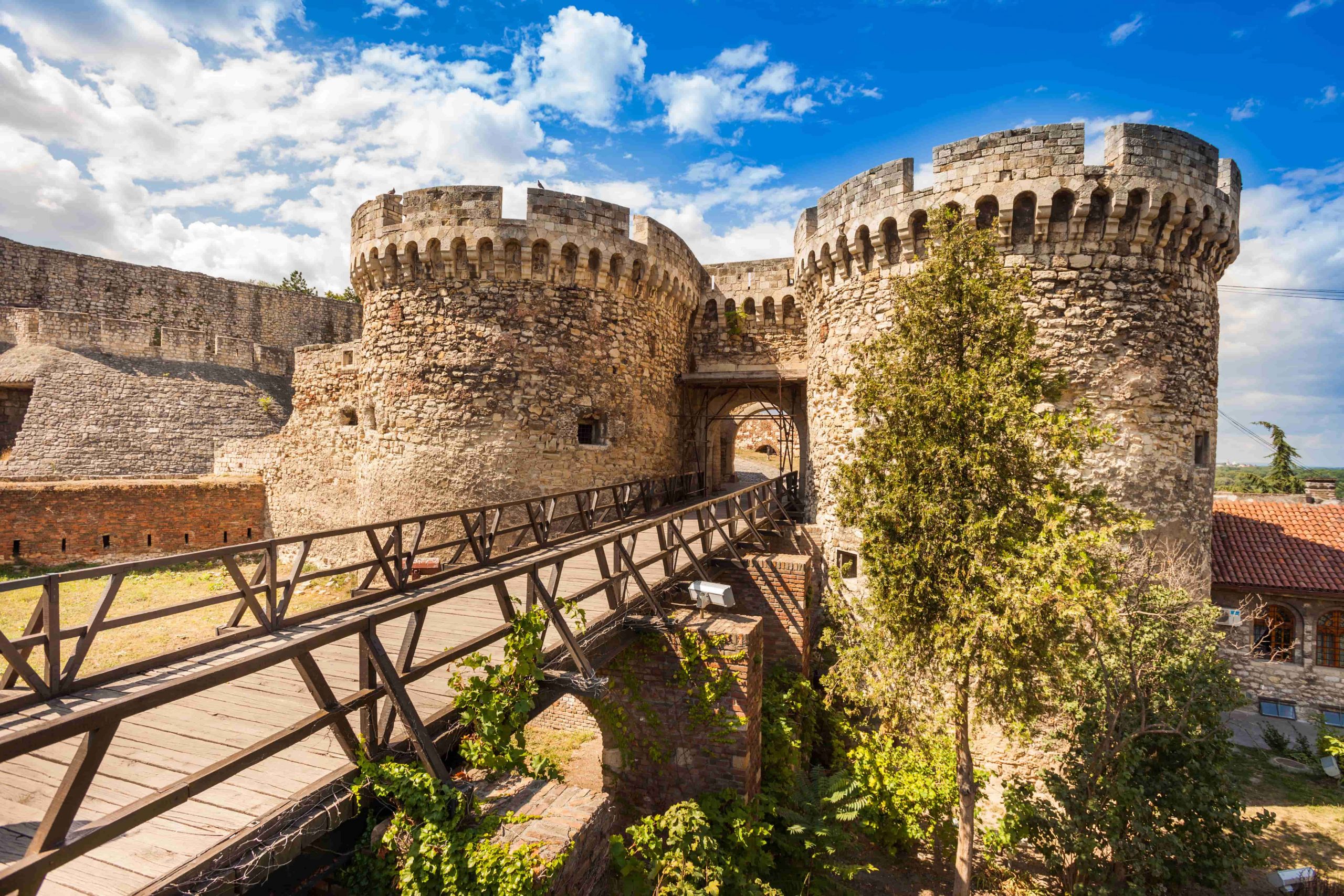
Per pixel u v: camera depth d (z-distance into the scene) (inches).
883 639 327.0
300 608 630.5
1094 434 289.4
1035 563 258.7
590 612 319.3
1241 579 544.4
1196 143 441.4
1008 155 440.5
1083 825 346.6
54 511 723.4
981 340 297.0
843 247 530.0
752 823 322.3
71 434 848.3
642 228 614.9
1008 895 377.1
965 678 295.1
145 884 122.6
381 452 593.6
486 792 184.1
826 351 565.0
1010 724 319.6
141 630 518.6
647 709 339.6
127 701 110.3
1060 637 277.9
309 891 171.0
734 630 327.0
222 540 832.3
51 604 171.5
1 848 129.5
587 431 611.2
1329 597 521.0
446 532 553.9
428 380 563.8
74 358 896.3
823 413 573.6
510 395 550.6
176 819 144.9
